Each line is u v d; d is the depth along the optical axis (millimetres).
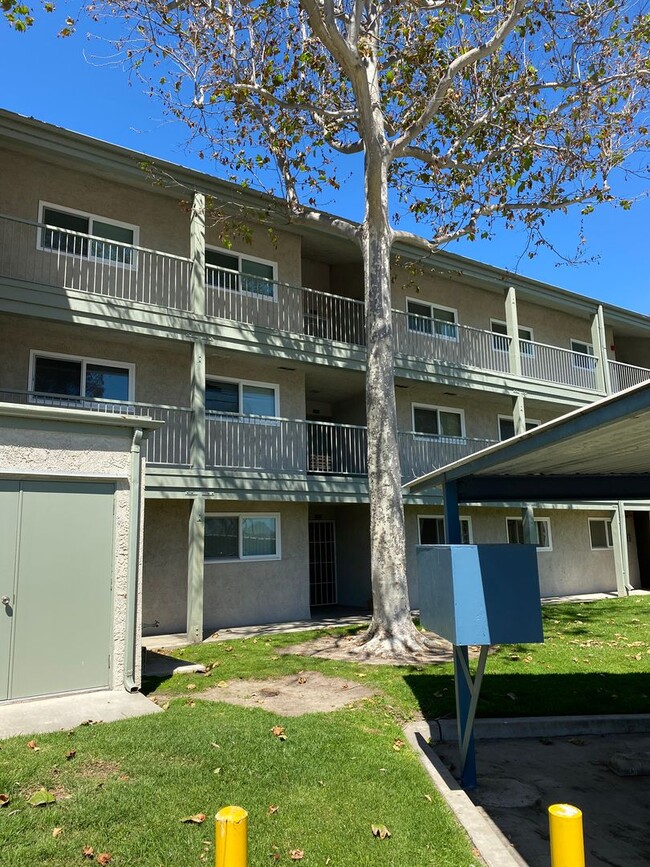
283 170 13008
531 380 19500
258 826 3904
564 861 1944
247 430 14703
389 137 13258
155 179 13047
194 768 4637
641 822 4340
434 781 4953
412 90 12320
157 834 3734
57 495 6867
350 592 17531
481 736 6254
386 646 9766
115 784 4336
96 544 7055
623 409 3066
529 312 21812
